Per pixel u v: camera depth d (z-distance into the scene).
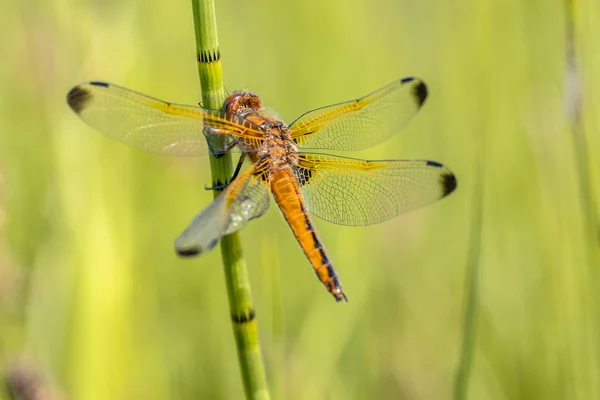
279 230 0.89
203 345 0.88
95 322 0.84
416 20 0.93
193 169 0.90
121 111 0.80
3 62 0.88
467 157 0.90
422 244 0.90
